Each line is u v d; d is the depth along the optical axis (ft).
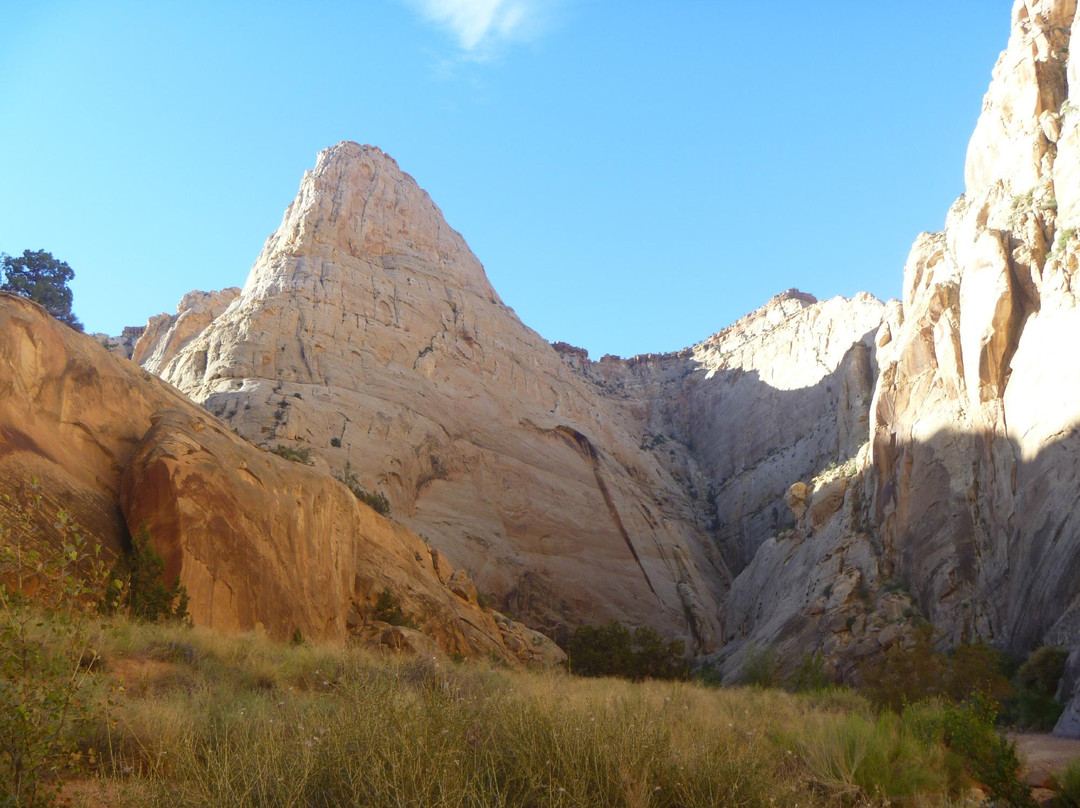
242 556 91.09
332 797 24.48
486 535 245.65
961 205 209.97
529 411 305.94
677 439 403.95
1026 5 215.51
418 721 27.96
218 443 102.37
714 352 444.96
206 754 26.45
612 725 30.89
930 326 193.98
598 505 285.02
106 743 30.78
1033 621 125.18
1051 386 145.59
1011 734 73.61
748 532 313.94
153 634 53.62
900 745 41.63
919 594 161.89
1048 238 167.63
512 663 143.64
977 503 159.84
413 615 132.46
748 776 29.30
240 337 251.60
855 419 266.77
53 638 29.45
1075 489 127.54
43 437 84.99
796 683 129.29
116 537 83.20
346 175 333.01
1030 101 192.95
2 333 85.15
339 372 254.06
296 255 292.40
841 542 192.03
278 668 52.60
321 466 201.77
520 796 26.12
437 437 258.57
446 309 315.58
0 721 24.31
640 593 263.29
